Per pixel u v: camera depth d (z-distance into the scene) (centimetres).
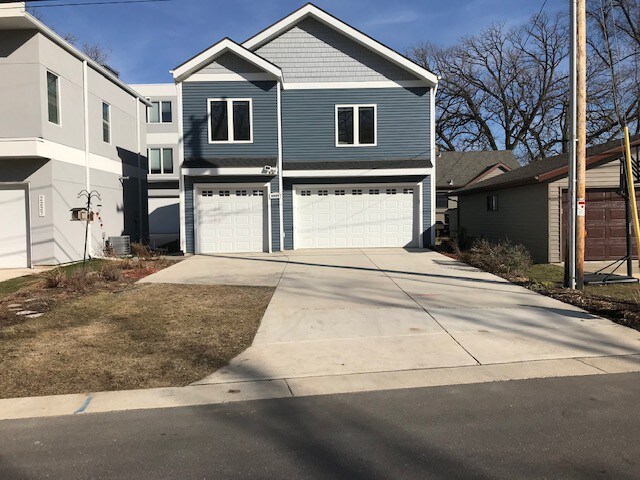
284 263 1420
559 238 1430
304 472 333
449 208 3234
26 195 1380
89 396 480
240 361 582
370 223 1795
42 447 375
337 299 912
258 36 1764
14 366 555
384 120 1789
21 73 1309
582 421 407
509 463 340
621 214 1436
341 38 1784
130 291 986
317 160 1786
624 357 582
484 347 623
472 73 4216
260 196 1727
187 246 1714
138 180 2084
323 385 505
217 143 1708
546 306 844
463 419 415
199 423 416
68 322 741
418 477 324
